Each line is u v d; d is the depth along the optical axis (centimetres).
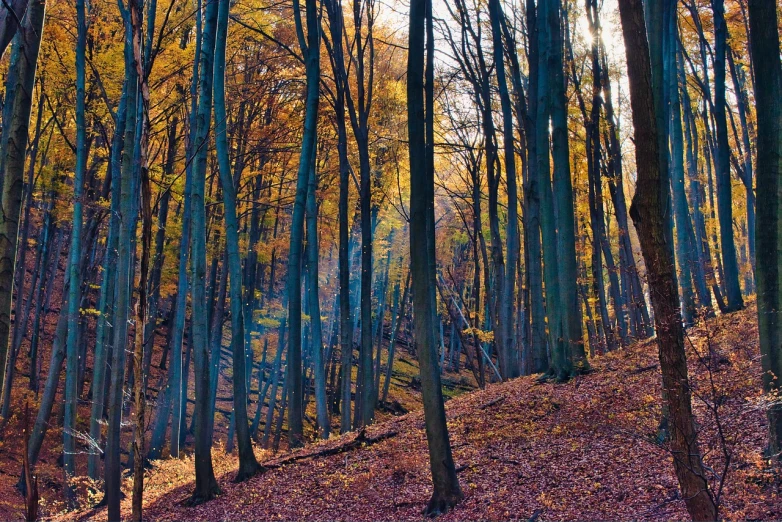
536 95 1723
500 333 2088
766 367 711
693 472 540
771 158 719
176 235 2048
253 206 2378
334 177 2403
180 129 2391
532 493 890
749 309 1543
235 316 1277
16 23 494
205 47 1255
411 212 925
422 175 923
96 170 2094
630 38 563
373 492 1046
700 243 2177
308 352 3064
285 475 1230
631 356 1434
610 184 2016
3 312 472
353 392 3475
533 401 1291
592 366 1450
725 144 1734
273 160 2312
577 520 766
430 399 928
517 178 2562
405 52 2234
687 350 946
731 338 945
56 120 1802
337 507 1012
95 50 1767
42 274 2578
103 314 1530
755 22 734
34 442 1606
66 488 1437
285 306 2653
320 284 3484
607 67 1959
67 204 1878
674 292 561
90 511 1309
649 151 560
